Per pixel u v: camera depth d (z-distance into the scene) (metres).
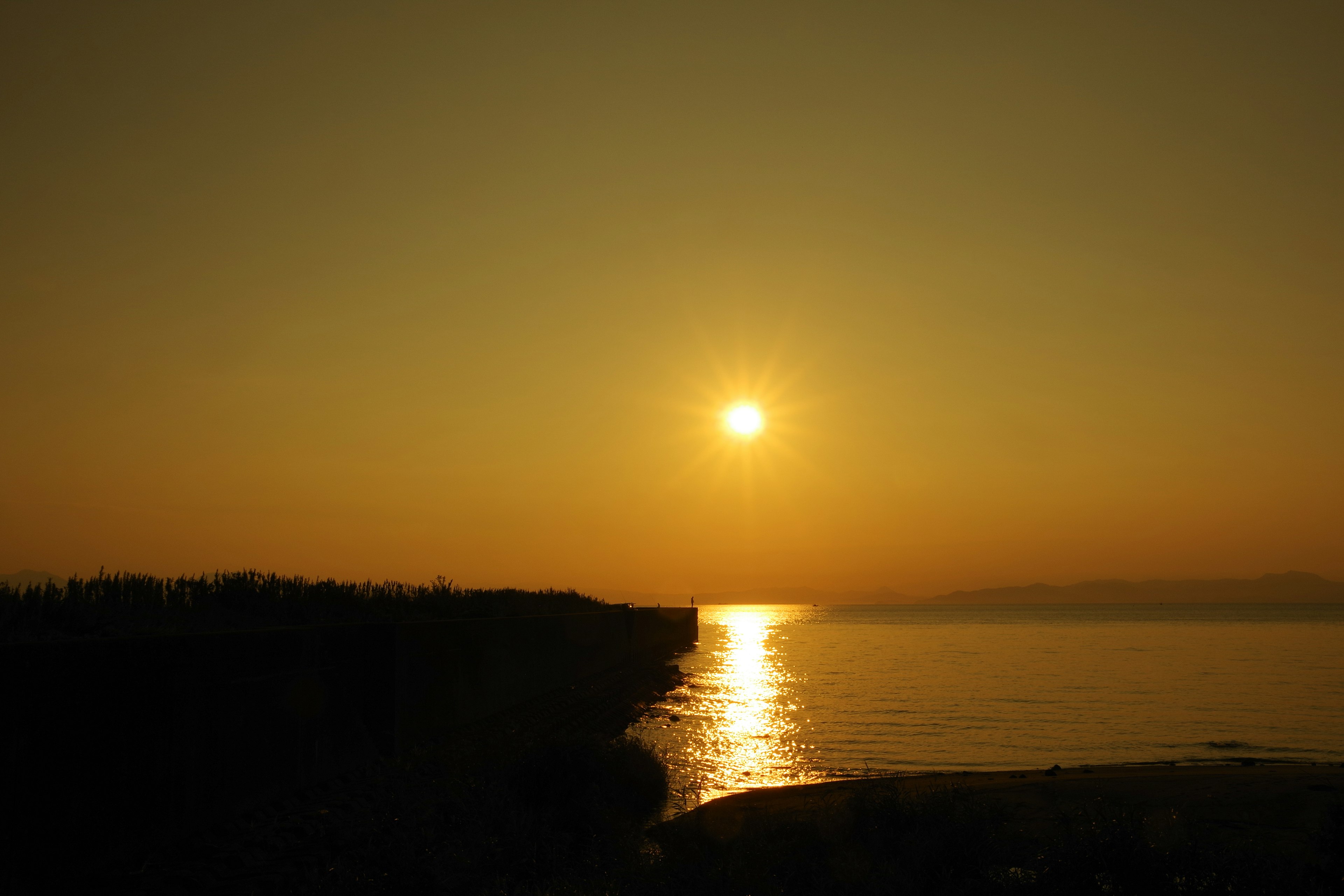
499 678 23.17
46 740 8.50
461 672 20.02
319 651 13.90
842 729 29.91
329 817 11.88
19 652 8.23
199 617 15.94
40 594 13.16
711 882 8.70
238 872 9.73
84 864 8.87
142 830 9.68
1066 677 50.56
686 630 84.12
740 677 51.16
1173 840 9.75
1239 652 71.69
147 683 9.89
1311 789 15.35
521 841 10.88
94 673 9.13
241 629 15.08
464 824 11.41
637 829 13.19
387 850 10.16
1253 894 7.91
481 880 9.72
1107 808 11.41
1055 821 11.07
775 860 9.30
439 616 24.97
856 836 10.30
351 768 14.70
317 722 13.71
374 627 15.98
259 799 11.91
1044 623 168.88
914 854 9.08
